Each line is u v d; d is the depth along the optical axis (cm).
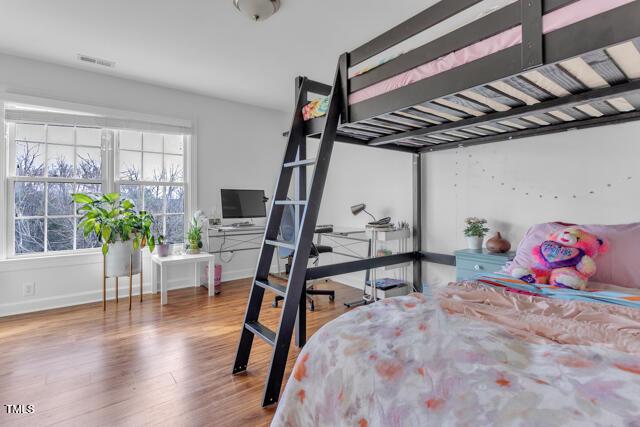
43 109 336
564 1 110
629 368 81
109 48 298
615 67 135
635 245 183
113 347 246
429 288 296
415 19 154
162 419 165
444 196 327
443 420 74
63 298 343
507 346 94
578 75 142
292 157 227
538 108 174
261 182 493
